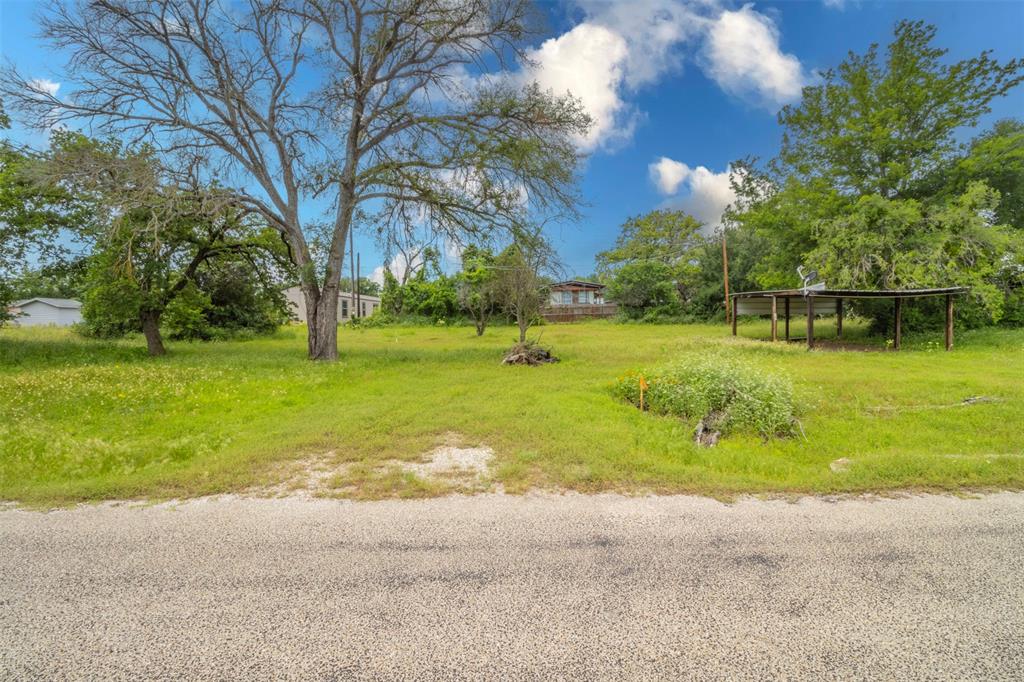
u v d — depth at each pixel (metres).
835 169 18.47
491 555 2.80
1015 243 15.98
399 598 2.38
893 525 3.20
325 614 2.26
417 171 13.70
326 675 1.88
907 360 12.66
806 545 2.92
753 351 15.30
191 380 9.49
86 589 2.48
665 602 2.34
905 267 16.17
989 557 2.78
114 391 8.21
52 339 18.89
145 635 2.12
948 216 16.25
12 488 3.95
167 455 5.06
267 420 6.55
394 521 3.30
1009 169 17.08
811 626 2.16
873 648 2.03
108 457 4.90
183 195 11.76
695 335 23.64
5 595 2.42
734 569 2.64
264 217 14.15
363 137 14.20
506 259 16.38
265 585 2.50
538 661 1.94
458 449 5.12
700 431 5.81
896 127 17.41
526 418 6.38
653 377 8.19
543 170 13.31
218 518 3.37
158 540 3.03
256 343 22.27
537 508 3.52
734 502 3.62
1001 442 5.43
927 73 17.38
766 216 20.36
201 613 2.27
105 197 11.22
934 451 5.12
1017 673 1.88
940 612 2.27
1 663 1.94
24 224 13.06
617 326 34.09
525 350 13.18
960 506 3.52
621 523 3.24
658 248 44.66
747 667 1.91
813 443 5.64
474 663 1.94
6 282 13.70
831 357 13.51
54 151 11.88
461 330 32.19
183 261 16.09
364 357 14.41
